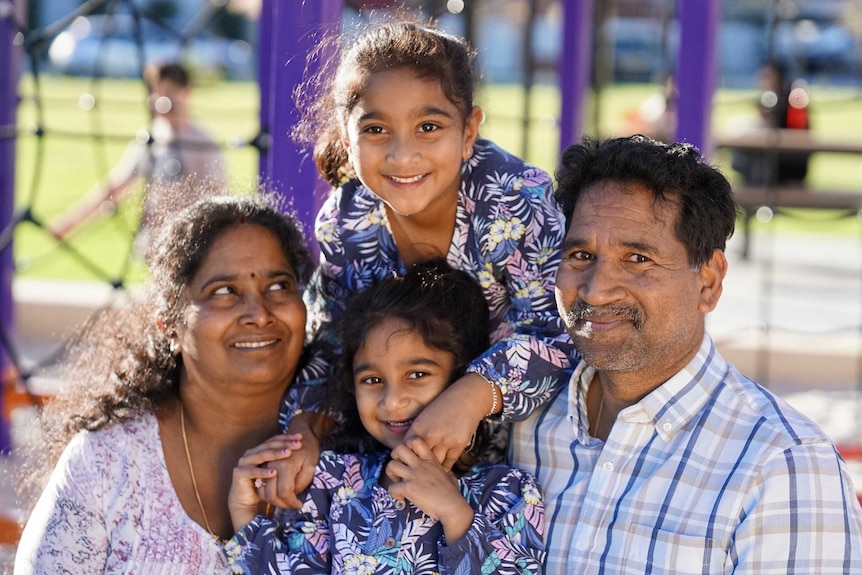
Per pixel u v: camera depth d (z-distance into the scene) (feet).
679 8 11.28
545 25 60.85
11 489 13.52
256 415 8.43
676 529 6.90
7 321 15.64
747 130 29.58
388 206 8.80
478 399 7.77
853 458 15.76
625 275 7.00
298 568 7.75
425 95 8.13
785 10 28.07
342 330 8.21
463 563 7.26
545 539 7.52
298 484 7.95
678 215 6.93
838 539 6.59
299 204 9.43
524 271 8.52
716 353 7.39
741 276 27.37
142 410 8.17
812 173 39.86
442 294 8.11
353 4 11.33
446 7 15.66
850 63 57.52
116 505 7.83
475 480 7.86
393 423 8.08
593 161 7.14
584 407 7.76
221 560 7.84
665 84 28.99
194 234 8.13
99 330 8.78
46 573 7.65
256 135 10.77
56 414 8.68
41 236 30.32
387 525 7.72
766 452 6.81
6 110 14.97
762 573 6.62
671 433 7.20
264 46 10.95
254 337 8.00
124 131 43.32
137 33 15.31
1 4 14.16
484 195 8.63
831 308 24.21
